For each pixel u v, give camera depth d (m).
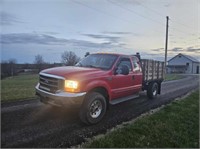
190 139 4.55
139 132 4.83
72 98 4.99
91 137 4.58
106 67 6.42
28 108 6.71
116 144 4.15
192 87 15.95
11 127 4.91
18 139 4.28
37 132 4.71
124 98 7.04
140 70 8.06
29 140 4.26
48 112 6.34
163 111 6.92
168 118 6.04
